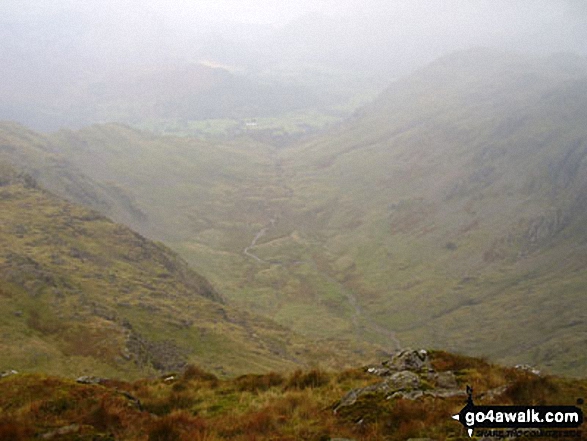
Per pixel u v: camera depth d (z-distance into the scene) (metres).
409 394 17.16
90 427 14.91
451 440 13.33
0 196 158.88
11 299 71.69
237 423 16.72
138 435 15.40
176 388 23.38
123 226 161.62
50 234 128.12
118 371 60.06
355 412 16.41
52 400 16.53
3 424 14.09
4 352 55.66
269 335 119.25
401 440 13.91
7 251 91.88
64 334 66.81
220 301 154.12
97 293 93.31
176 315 97.19
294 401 19.02
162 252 153.00
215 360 81.31
